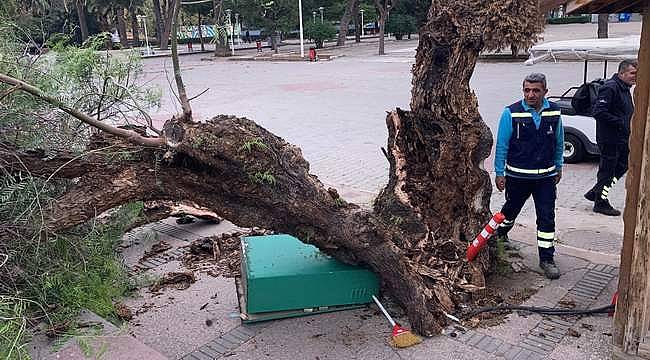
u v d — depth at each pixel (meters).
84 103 4.51
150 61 31.48
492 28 4.30
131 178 3.83
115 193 3.80
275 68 27.23
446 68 4.66
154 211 5.97
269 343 4.00
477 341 3.96
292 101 16.42
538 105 4.78
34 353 3.48
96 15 36.66
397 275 4.12
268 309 4.22
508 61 25.27
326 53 35.38
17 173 3.90
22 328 3.04
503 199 7.52
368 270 4.31
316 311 4.34
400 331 3.95
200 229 6.30
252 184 3.88
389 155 5.25
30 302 3.74
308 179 4.04
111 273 4.58
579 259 5.30
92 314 4.01
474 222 4.81
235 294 4.75
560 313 4.27
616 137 6.57
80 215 3.77
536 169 4.85
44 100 3.64
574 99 9.12
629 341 3.40
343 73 23.69
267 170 3.86
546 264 4.95
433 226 4.91
